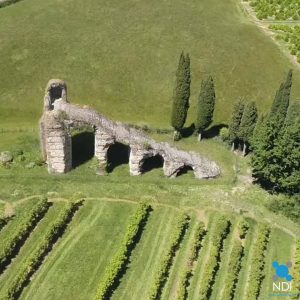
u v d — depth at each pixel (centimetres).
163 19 8612
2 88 7206
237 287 4769
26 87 7256
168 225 5300
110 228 5238
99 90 7319
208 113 6309
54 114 5475
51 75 7431
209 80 6166
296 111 5944
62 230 5184
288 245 5172
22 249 4972
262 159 5538
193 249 4984
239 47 8119
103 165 5856
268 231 5241
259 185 5862
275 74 7700
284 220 5403
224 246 5119
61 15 8581
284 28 8825
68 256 4925
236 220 5378
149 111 7125
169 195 5647
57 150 5641
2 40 7881
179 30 8369
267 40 8419
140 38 8112
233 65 7781
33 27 8225
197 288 4719
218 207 5506
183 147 6431
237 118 6150
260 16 9194
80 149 6222
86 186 5700
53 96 5881
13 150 6162
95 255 4956
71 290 4638
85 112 5594
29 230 5153
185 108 6312
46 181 5731
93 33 8162
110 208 5447
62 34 8100
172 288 4703
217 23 8694
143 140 5731
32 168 5916
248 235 5234
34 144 6334
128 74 7525
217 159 6278
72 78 7419
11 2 8912
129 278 4766
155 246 5078
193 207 5503
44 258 4894
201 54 7931
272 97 7369
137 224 5159
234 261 4878
